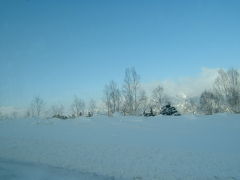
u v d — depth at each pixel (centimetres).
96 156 1673
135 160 1570
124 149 1834
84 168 1429
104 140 2156
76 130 2641
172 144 1964
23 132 2581
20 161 1533
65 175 1208
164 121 2923
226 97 5712
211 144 1930
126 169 1410
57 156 1688
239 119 2786
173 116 3216
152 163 1505
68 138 2264
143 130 2541
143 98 5356
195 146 1886
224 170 1360
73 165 1488
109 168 1429
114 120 3092
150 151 1766
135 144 1986
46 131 2619
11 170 1248
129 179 1253
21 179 1104
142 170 1389
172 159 1570
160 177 1283
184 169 1389
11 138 2281
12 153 1780
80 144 2019
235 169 1370
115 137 2267
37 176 1159
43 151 1823
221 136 2166
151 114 4456
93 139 2206
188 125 2672
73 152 1783
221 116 3005
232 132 2278
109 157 1645
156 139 2152
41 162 1541
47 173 1223
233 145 1877
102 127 2750
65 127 2819
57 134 2458
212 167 1411
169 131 2448
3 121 3300
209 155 1638
